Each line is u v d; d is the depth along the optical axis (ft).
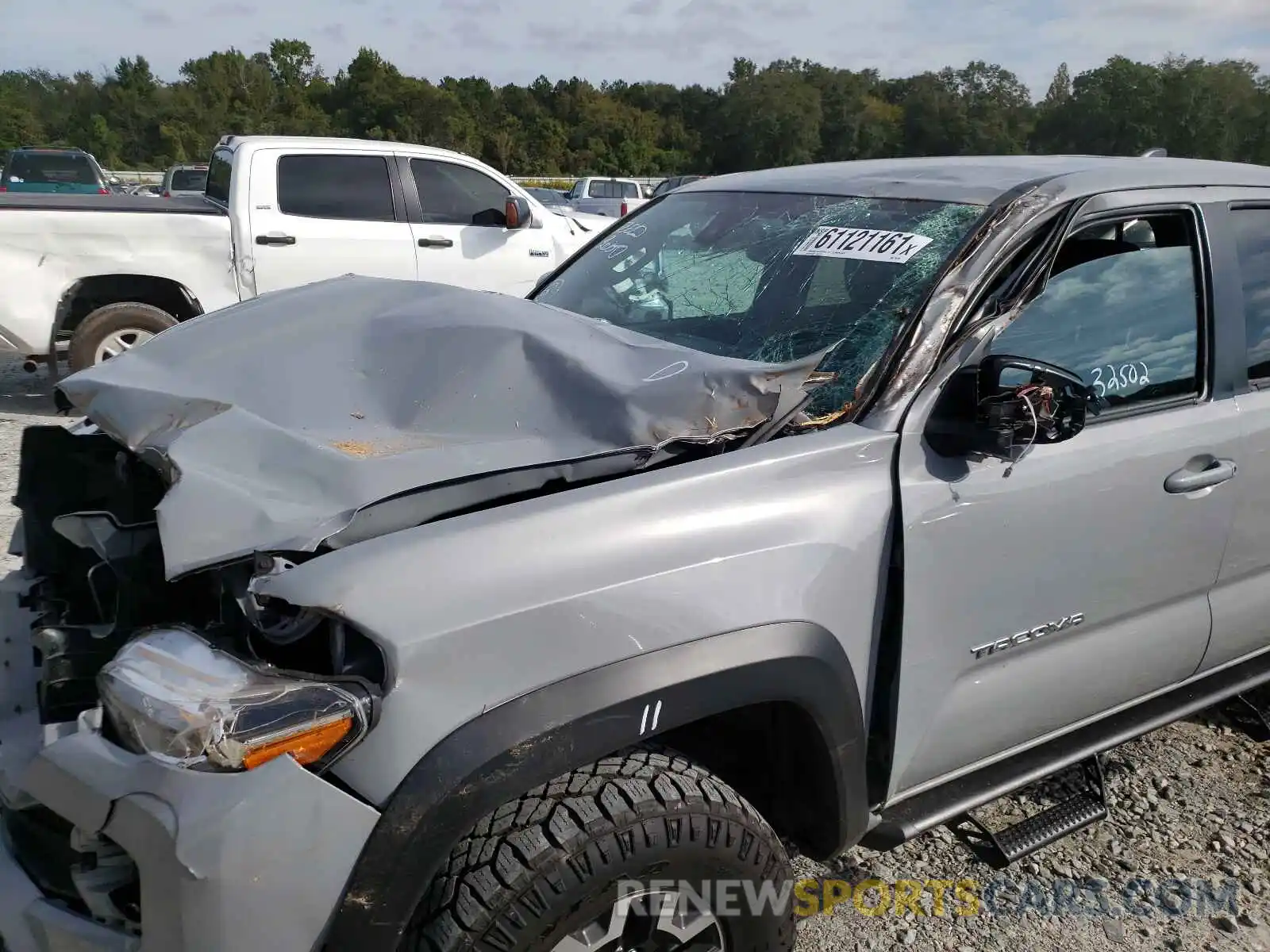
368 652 5.38
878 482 6.92
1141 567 8.54
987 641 7.62
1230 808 10.26
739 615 6.14
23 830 5.86
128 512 7.58
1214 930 8.62
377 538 5.72
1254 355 9.46
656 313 9.61
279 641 5.47
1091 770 9.26
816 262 8.79
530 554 5.74
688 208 10.82
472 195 27.84
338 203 26.09
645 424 6.58
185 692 5.09
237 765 4.92
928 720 7.44
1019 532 7.55
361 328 8.11
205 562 5.51
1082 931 8.56
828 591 6.58
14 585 7.84
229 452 6.24
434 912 5.41
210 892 4.83
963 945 8.36
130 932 5.32
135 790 4.98
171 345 8.21
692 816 5.82
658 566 6.00
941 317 7.42
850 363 7.79
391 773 5.16
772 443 6.81
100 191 62.54
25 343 23.63
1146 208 8.71
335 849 5.04
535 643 5.55
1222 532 9.12
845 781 6.87
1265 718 11.65
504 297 8.96
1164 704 9.62
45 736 5.63
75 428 8.80
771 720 6.91
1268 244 9.85
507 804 5.59
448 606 5.43
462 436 6.71
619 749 5.76
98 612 7.29
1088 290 8.52
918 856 9.45
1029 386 6.97
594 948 5.78
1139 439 8.32
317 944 5.06
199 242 24.70
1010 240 7.79
